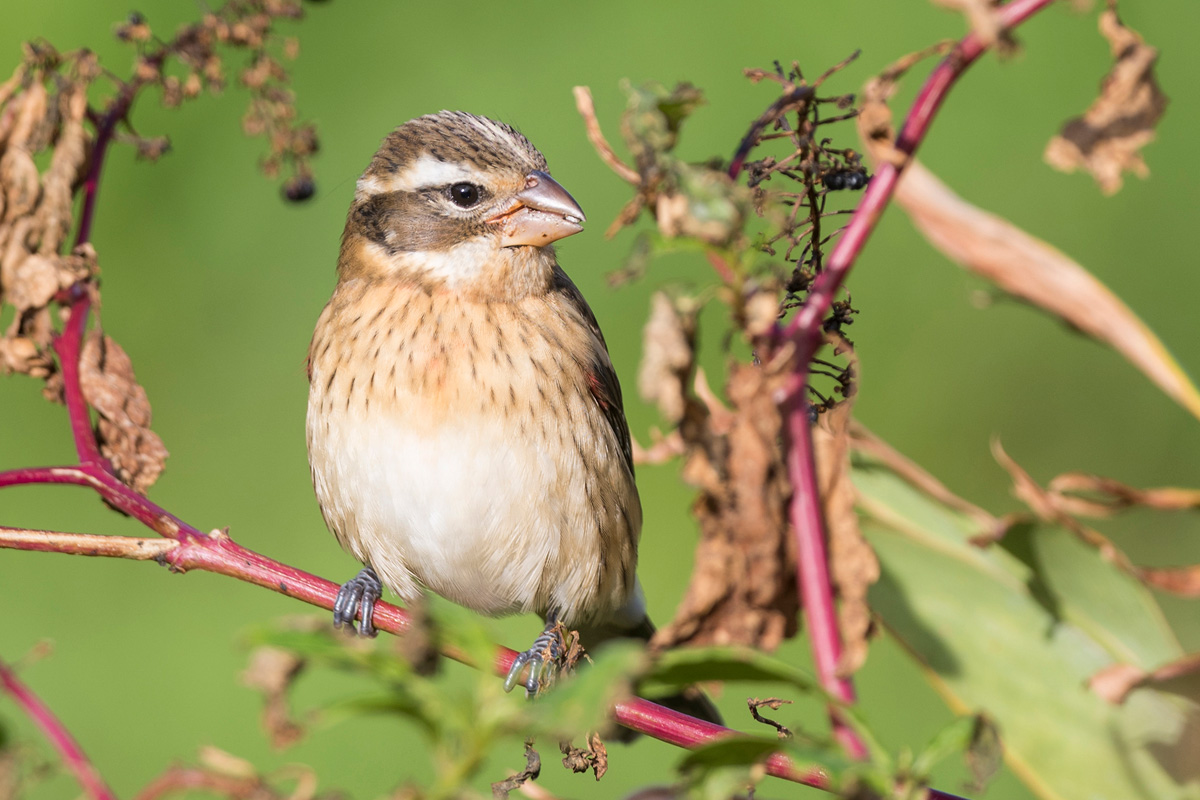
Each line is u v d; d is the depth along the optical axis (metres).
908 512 6.14
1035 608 5.92
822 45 14.36
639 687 3.17
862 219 3.62
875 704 12.02
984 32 3.39
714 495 3.64
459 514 7.95
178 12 14.03
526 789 4.62
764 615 3.68
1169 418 13.84
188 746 11.95
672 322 3.39
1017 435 14.04
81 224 6.51
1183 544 12.27
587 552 8.25
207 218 14.20
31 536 5.60
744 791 3.37
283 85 6.77
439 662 3.10
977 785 3.09
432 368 7.95
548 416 8.03
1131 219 14.17
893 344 14.37
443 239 8.16
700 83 14.41
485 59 14.83
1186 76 14.25
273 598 12.72
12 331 6.36
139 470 6.37
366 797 11.35
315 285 14.06
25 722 7.12
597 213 14.23
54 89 6.40
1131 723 5.69
